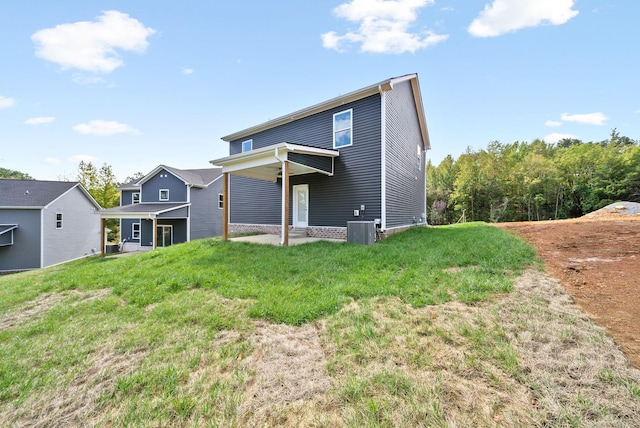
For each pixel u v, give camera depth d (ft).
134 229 67.36
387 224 29.84
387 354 7.63
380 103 29.07
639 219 30.35
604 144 118.32
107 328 10.75
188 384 6.93
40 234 52.47
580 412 5.21
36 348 9.49
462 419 5.25
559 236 21.99
